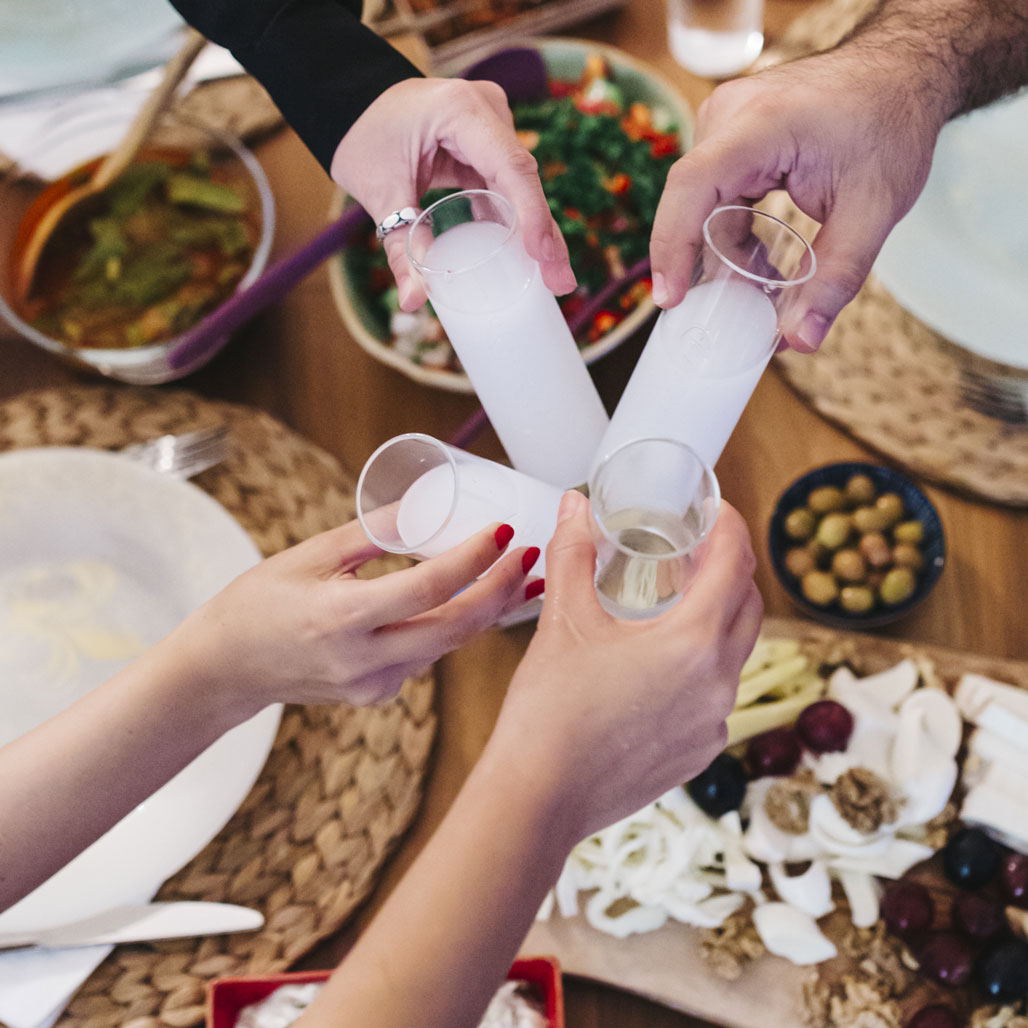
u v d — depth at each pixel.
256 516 0.95
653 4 1.02
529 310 0.74
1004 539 0.90
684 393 0.73
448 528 0.71
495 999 0.80
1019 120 0.88
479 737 0.90
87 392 0.99
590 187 0.93
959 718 0.86
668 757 0.68
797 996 0.83
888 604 0.87
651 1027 0.84
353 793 0.88
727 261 0.70
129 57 1.04
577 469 0.79
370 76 0.84
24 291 0.95
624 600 0.71
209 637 0.72
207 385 0.99
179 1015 0.83
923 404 0.93
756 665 0.87
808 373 0.94
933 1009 0.81
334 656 0.71
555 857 0.65
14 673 0.90
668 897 0.84
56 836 0.73
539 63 0.97
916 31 0.81
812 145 0.77
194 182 0.96
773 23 1.01
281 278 0.91
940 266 0.88
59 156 0.97
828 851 0.84
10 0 1.00
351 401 0.98
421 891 0.64
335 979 0.63
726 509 0.68
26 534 0.91
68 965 0.83
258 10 0.86
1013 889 0.82
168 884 0.87
